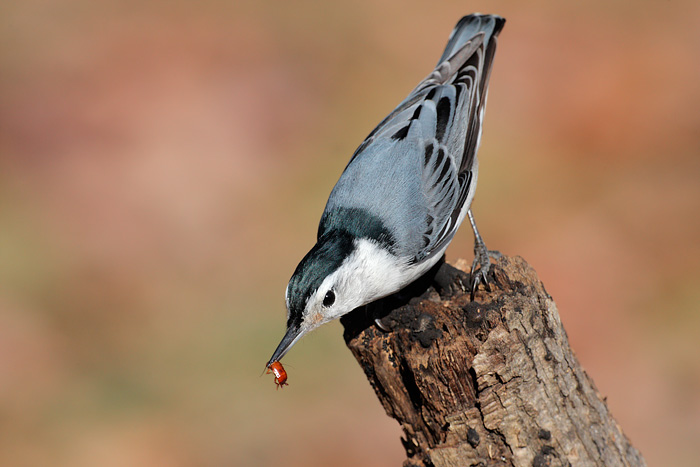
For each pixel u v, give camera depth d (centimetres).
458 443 595
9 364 1135
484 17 909
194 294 1230
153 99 1489
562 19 1612
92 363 1152
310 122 1462
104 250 1290
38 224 1298
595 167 1367
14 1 1725
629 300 1172
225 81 1538
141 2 1747
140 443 1055
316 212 1326
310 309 669
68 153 1416
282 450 1049
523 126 1429
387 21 1666
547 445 583
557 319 618
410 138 762
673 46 1543
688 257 1212
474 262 782
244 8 1723
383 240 694
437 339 602
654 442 1026
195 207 1348
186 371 1138
